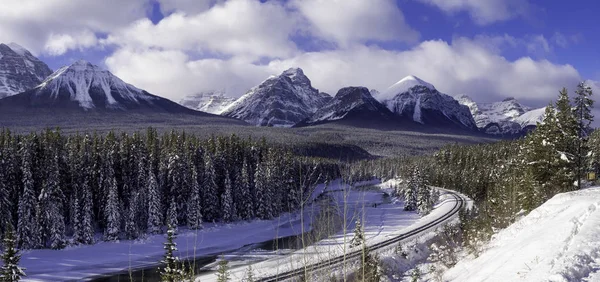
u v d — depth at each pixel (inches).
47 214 2177.7
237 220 2893.7
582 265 533.3
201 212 2869.1
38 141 2632.9
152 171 2817.4
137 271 1884.8
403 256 1493.6
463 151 5452.8
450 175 4746.6
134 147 2903.5
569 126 1930.4
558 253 626.2
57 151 2652.6
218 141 3585.1
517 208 1915.6
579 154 1931.6
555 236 762.2
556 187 1943.9
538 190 1814.7
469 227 1616.6
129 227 2391.7
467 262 1041.5
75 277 1828.2
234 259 1972.2
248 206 2915.8
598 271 511.5
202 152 3366.1
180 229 2664.9
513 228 1214.3
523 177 1995.6
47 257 2059.5
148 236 2440.9
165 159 2955.2
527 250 743.7
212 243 2425.0
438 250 1501.0
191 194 2723.9
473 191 3816.4
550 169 1968.5
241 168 3358.8
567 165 1914.4
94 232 2466.8
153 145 3093.0
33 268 1920.5
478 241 1316.4
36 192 2400.3
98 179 2625.5
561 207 1178.6
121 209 2503.7
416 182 3351.4
